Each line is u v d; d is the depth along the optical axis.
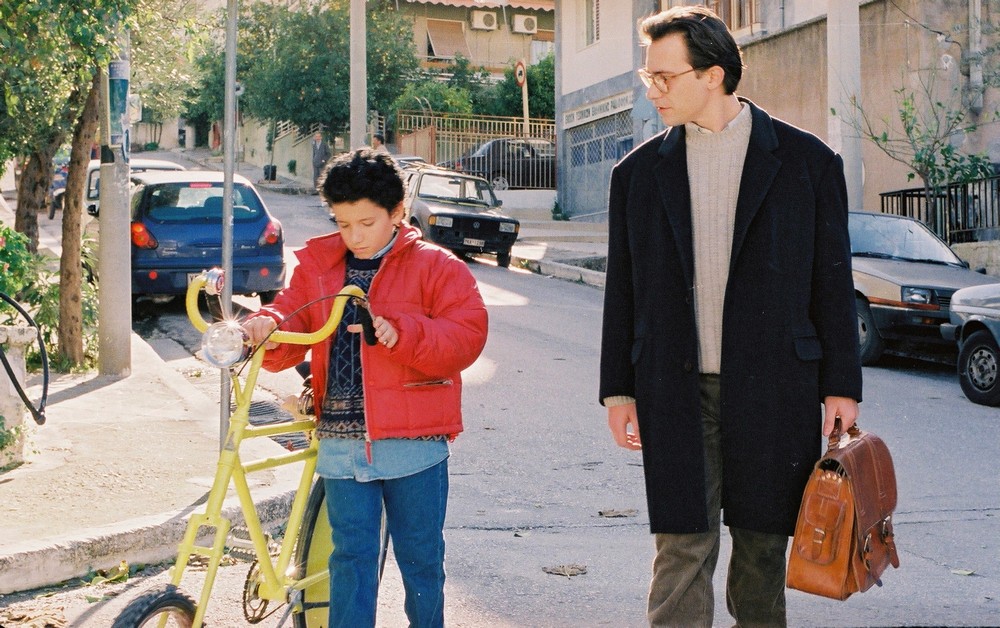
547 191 31.80
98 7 7.63
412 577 3.68
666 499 3.53
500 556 5.69
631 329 3.69
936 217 16.92
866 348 12.30
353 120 22.36
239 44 39.66
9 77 9.80
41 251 17.41
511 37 44.47
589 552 5.79
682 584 3.58
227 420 6.60
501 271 19.58
